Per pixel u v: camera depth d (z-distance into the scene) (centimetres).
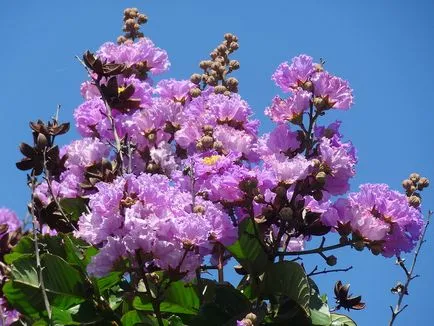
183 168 126
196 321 115
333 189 119
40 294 117
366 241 117
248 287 119
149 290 111
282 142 122
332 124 123
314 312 116
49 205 124
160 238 110
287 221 117
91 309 117
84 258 119
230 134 127
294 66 126
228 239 116
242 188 116
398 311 124
